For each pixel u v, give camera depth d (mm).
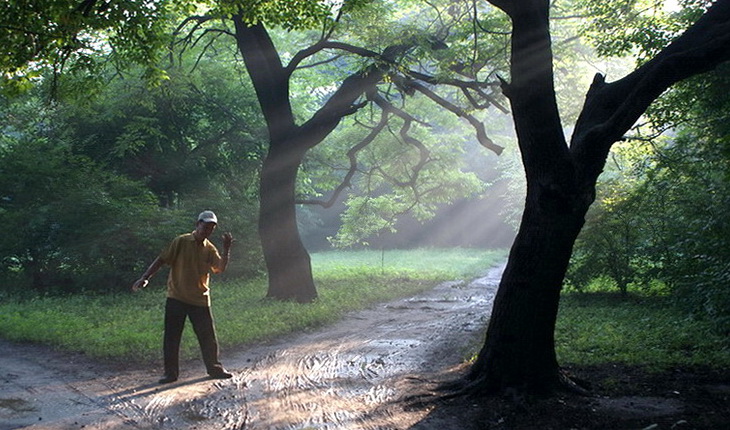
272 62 16703
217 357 8164
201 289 8047
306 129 16641
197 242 8039
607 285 17594
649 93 6543
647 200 15023
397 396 7188
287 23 10859
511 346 6941
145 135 23547
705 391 6855
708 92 12797
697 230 11547
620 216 15609
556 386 6922
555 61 18625
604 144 6742
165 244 19844
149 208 20266
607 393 6902
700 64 6367
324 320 13312
